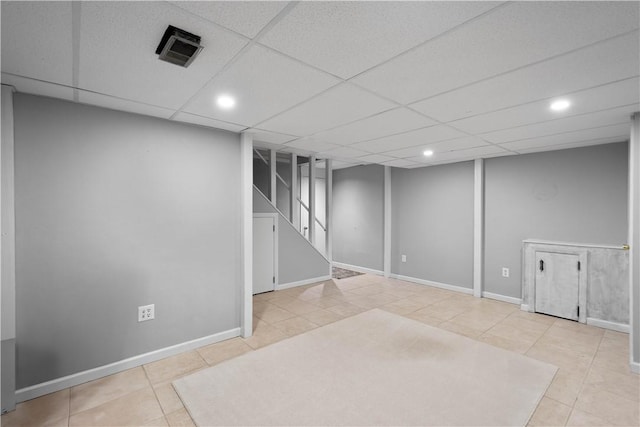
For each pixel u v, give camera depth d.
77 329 2.34
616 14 1.22
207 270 3.00
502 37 1.40
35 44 1.47
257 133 3.19
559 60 1.61
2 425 1.89
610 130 2.96
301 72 1.77
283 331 3.35
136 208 2.59
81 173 2.34
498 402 2.12
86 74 1.81
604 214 3.61
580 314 3.60
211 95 2.13
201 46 1.47
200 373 2.48
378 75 1.81
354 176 6.63
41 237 2.19
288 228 5.20
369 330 3.38
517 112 2.44
